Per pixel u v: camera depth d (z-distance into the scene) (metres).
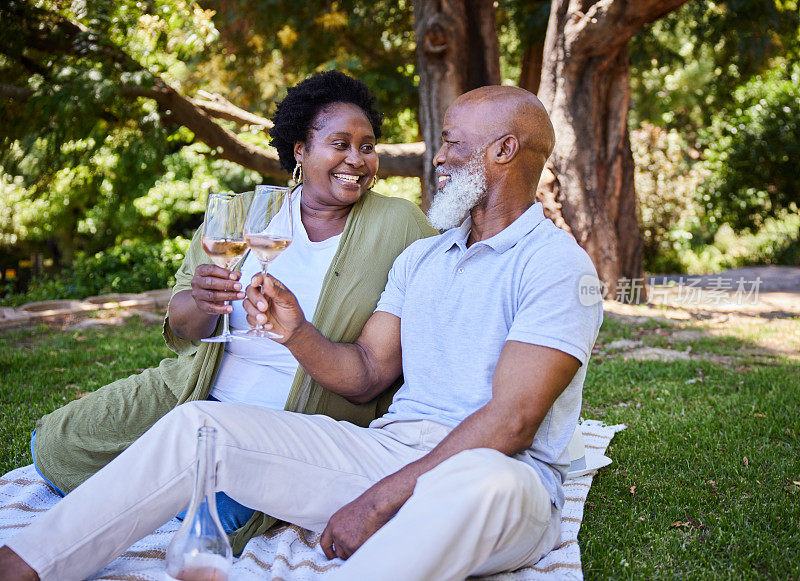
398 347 2.48
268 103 12.50
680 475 3.18
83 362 5.96
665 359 6.13
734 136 15.89
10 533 2.32
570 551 2.23
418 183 16.94
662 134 15.12
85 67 8.91
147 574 2.03
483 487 1.71
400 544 1.70
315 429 2.19
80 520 1.86
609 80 9.49
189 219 18.17
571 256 2.11
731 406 4.45
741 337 7.39
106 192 15.99
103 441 2.69
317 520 2.22
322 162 2.64
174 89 9.53
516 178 2.25
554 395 2.02
